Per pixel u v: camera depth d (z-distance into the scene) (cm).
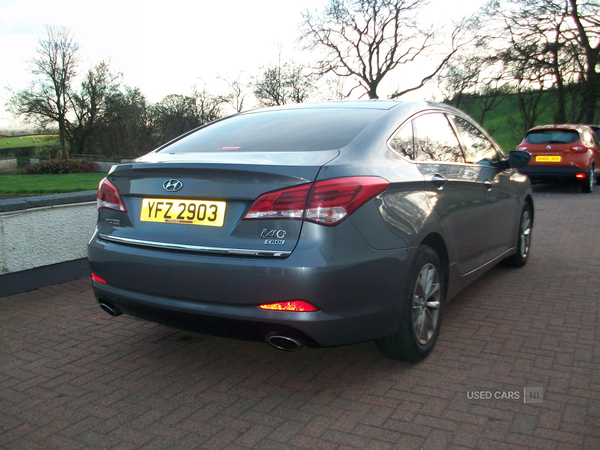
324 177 261
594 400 276
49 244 506
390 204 291
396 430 252
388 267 284
